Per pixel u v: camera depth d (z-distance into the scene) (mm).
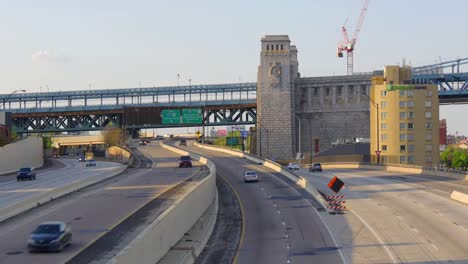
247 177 83438
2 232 39781
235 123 177125
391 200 61219
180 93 177875
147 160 133875
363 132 165250
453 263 32156
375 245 38094
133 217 44656
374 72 165875
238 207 59312
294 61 176750
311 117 168000
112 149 186250
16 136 146625
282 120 164750
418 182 80562
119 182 80312
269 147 164625
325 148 166625
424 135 134875
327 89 168375
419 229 43719
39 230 32750
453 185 75500
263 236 42656
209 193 58281
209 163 102750
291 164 122312
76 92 180000
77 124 180875
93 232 38438
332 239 40625
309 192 69250
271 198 65438
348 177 92812
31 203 53406
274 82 165000
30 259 30125
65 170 121562
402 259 33594
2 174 109875
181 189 64812
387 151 134875
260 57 166500
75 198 61219
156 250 30094
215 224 49219
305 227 46031
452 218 48656
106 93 179000
